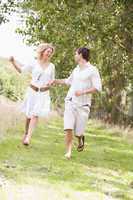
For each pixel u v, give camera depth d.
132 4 21.88
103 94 33.47
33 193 6.86
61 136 16.78
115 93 32.38
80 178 8.68
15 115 17.44
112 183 8.77
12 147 10.83
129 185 8.81
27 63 11.22
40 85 11.14
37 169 8.71
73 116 10.87
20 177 7.73
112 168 10.50
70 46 23.61
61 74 26.48
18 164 8.88
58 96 39.22
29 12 24.97
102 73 26.73
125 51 24.80
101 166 10.55
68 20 22.97
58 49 24.11
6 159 9.21
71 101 10.83
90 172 9.52
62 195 7.09
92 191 7.75
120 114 33.34
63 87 37.00
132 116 31.41
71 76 11.04
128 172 10.32
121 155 13.47
